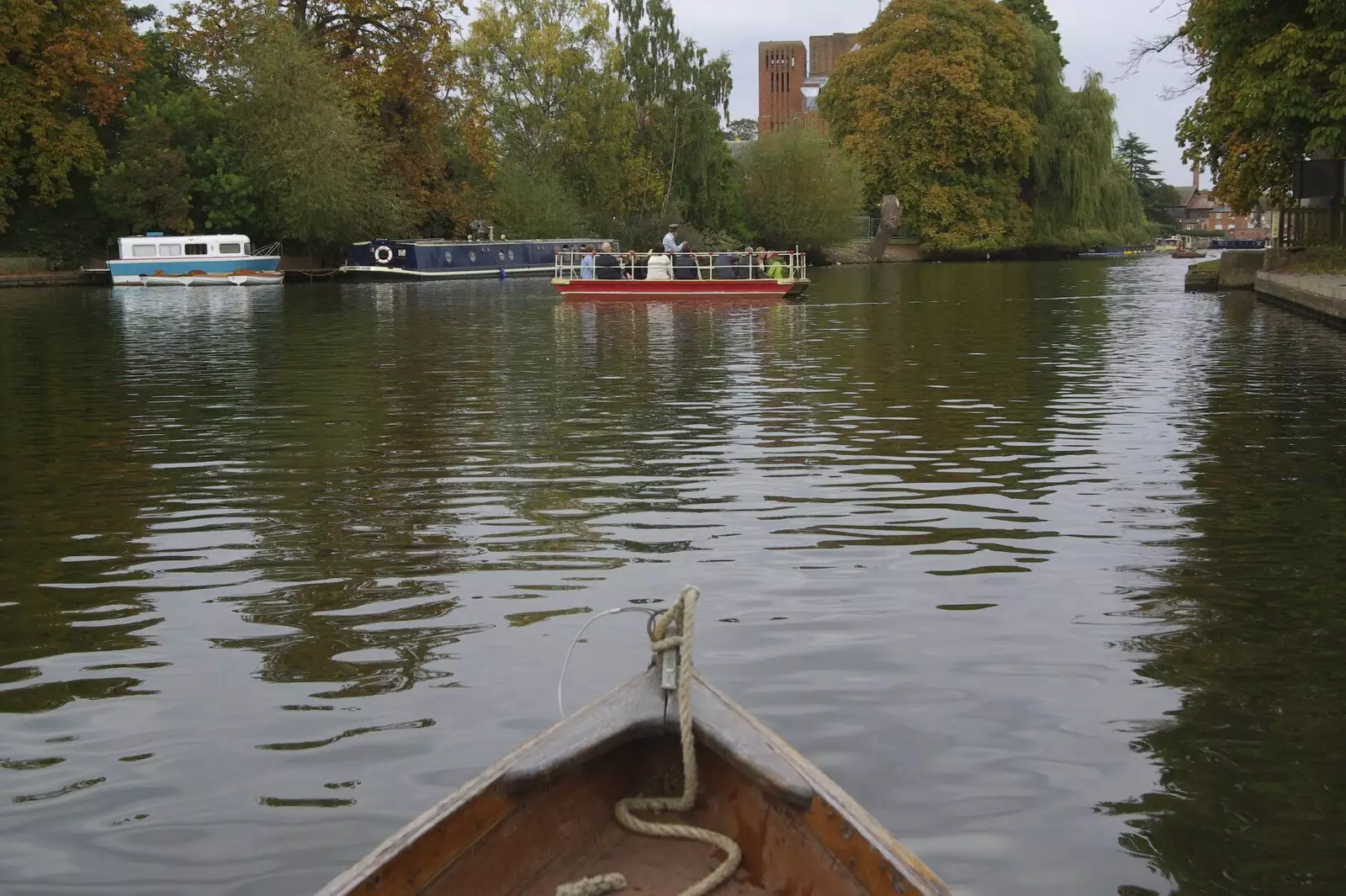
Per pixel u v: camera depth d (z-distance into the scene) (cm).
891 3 7688
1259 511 872
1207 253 9319
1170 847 424
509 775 370
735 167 7538
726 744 379
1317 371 1648
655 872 369
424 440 1200
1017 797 459
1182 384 1535
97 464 1098
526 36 6272
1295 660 589
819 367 1788
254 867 421
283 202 5203
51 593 720
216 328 2686
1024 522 850
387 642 628
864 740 505
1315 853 420
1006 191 7612
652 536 822
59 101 4869
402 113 5834
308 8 5594
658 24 6825
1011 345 2088
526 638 630
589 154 6469
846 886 349
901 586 709
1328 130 2734
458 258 5406
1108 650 605
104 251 5238
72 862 427
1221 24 2916
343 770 488
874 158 7525
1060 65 8012
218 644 629
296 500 943
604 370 1781
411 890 345
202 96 5344
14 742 519
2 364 1950
